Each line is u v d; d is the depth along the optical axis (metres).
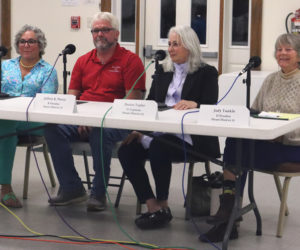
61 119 2.99
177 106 3.29
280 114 3.04
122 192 4.19
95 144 3.53
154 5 5.93
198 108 3.32
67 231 3.32
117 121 2.87
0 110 3.10
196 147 3.38
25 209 3.73
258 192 4.17
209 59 5.79
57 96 3.05
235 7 5.66
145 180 3.45
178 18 5.86
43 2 6.26
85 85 3.94
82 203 3.88
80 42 6.20
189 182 3.46
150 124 2.81
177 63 3.56
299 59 3.31
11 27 6.39
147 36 5.99
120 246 3.10
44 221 3.50
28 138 3.88
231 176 3.21
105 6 6.05
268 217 3.62
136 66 3.81
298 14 5.30
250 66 3.09
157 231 3.33
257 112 3.10
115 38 3.83
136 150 3.46
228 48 5.75
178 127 2.75
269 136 2.59
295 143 3.22
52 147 3.68
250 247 3.11
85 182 4.02
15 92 3.99
